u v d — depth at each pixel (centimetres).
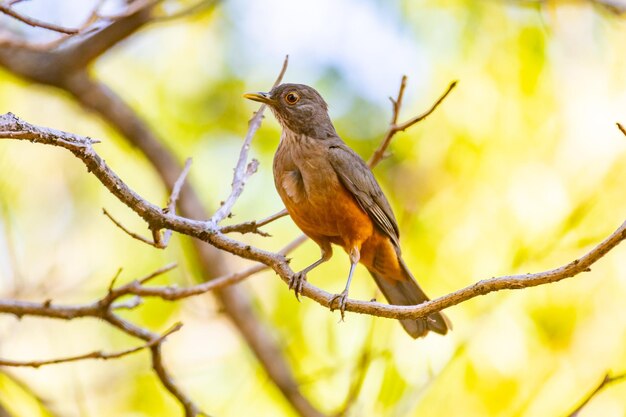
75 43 1355
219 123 1474
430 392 1161
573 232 1280
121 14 1008
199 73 1499
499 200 1323
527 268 1256
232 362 1317
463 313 1216
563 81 1409
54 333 1287
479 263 1277
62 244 1328
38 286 1198
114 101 1412
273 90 1044
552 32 1420
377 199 985
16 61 1369
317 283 1296
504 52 1402
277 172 997
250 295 1380
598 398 1152
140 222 1370
